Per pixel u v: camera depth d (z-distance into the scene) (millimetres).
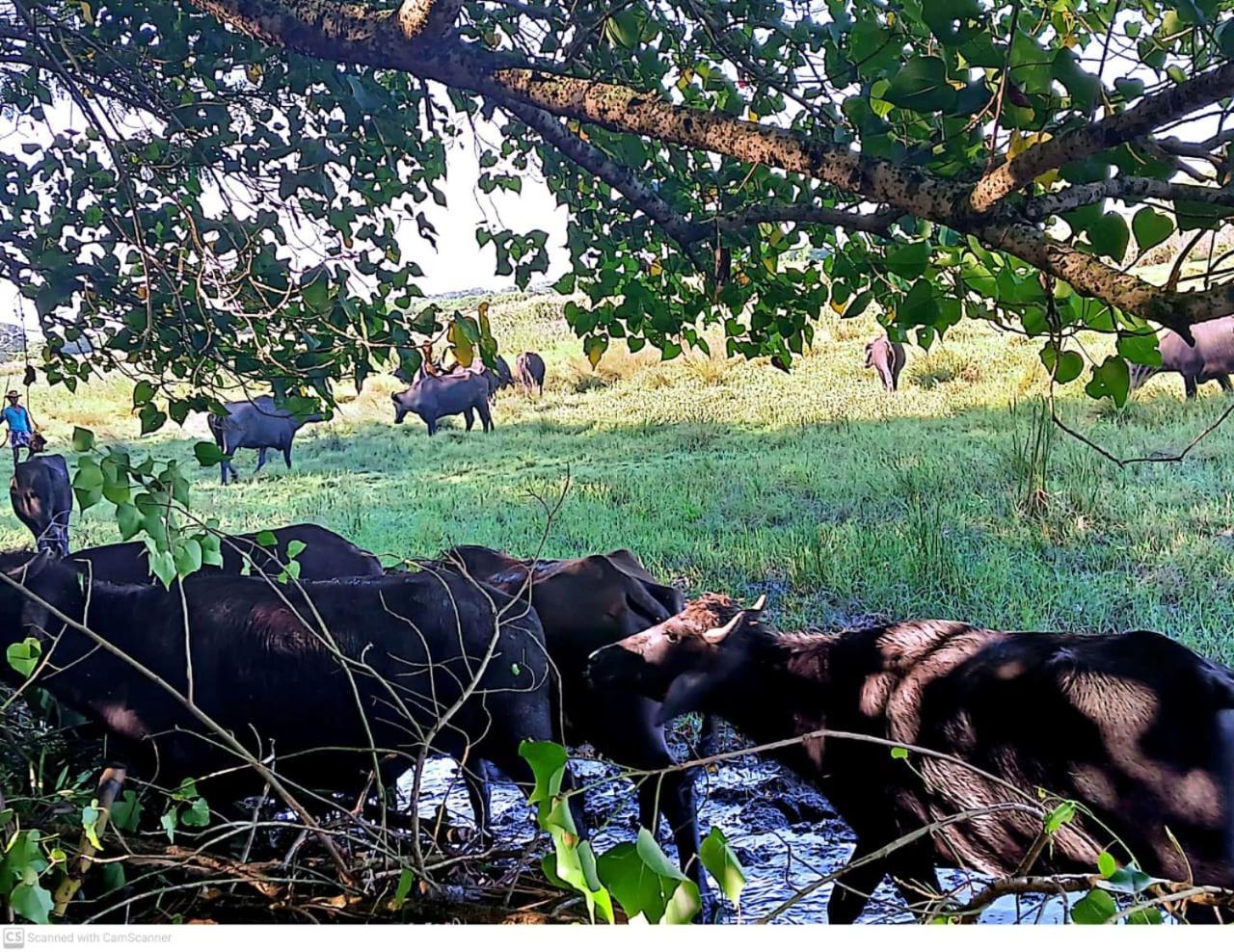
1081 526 15484
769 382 26938
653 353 29688
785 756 7809
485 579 9188
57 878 5789
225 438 24484
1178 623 12602
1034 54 4297
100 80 8047
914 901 7207
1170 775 6105
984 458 18703
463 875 6777
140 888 6605
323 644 7312
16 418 15875
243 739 7555
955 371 25078
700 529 17453
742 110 7449
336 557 9539
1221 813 6008
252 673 7508
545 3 7367
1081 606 13133
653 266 8266
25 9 6965
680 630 7938
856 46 5176
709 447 23000
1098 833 6371
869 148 4984
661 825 9039
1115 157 4535
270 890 6527
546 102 5332
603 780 4652
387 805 7258
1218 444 18203
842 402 24344
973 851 6992
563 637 8578
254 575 8344
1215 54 4441
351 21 5383
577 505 19656
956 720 6855
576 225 8156
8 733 7305
